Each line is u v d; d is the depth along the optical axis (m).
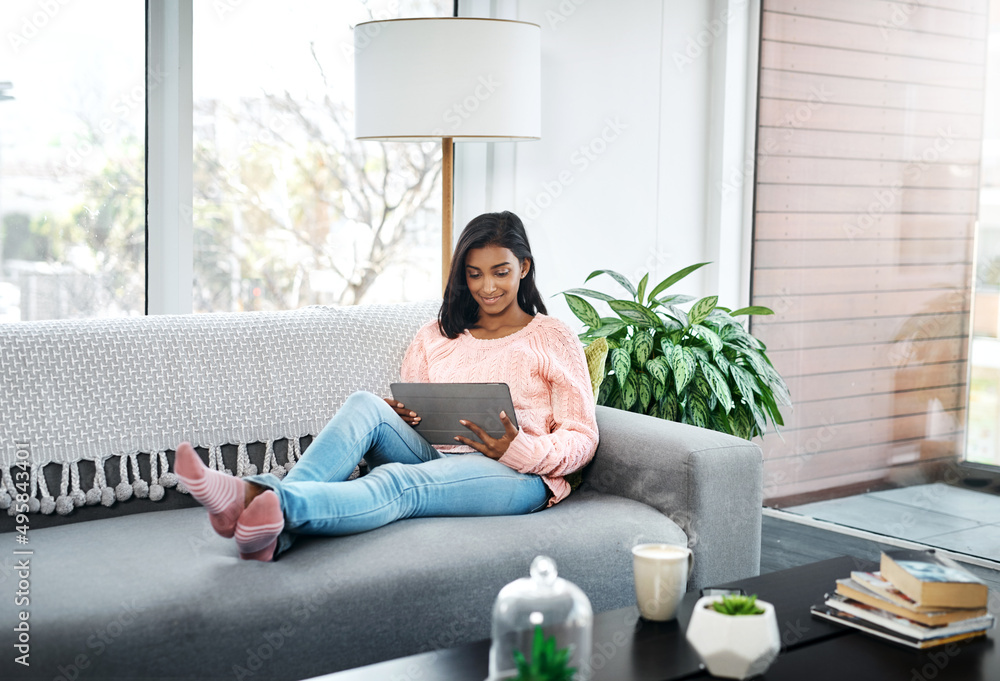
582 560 1.63
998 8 2.62
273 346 1.99
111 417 1.79
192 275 2.55
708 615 1.10
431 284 3.03
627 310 2.51
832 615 1.26
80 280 2.41
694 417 2.40
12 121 2.29
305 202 2.75
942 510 2.84
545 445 1.80
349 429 1.71
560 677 0.94
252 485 1.45
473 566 1.52
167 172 2.48
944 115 2.78
